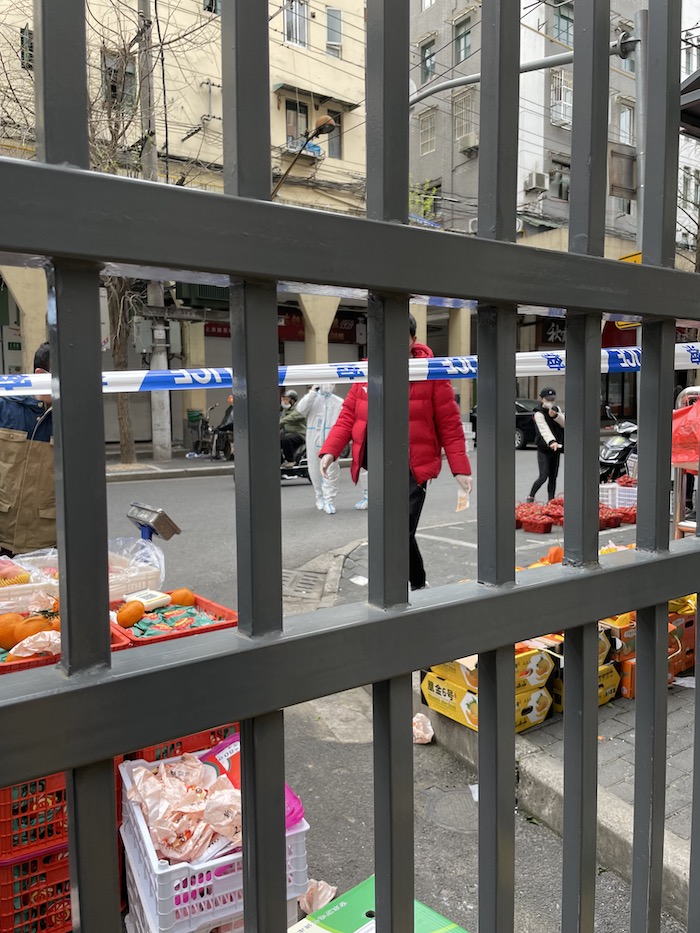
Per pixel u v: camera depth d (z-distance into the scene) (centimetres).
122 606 229
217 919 152
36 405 337
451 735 286
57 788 172
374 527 84
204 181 1391
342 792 261
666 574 111
